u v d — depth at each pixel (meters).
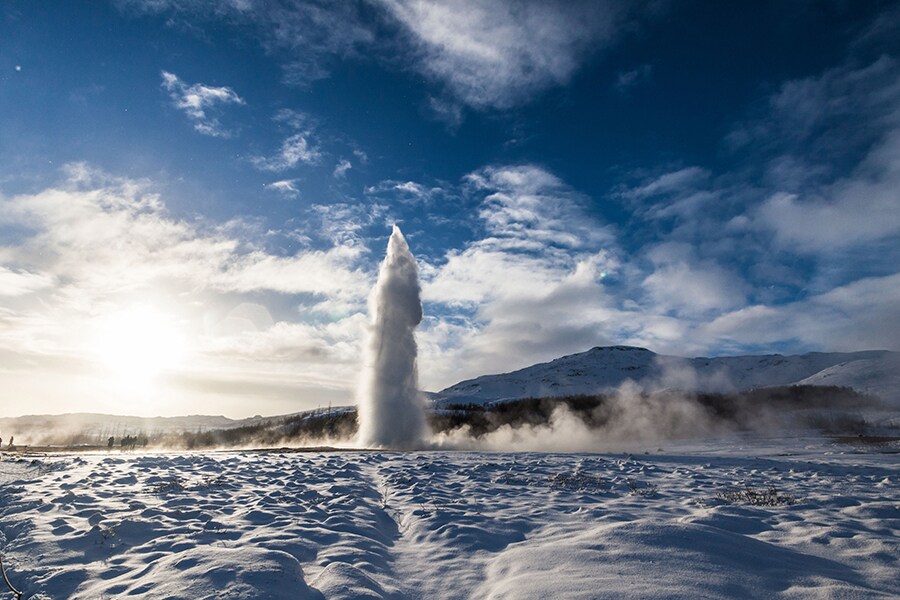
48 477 12.19
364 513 8.77
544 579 5.29
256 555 5.61
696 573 5.38
